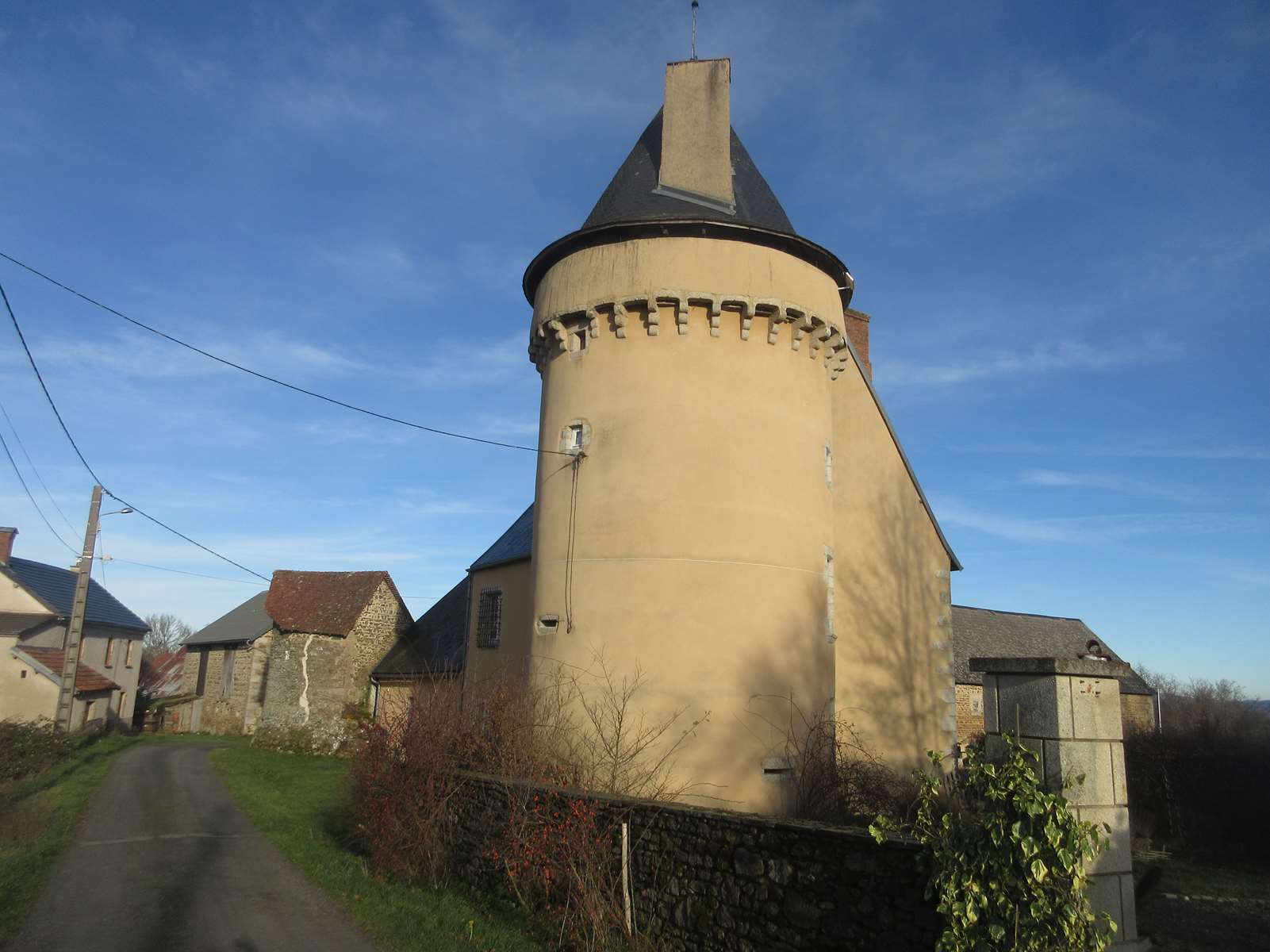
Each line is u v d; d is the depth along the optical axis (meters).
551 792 8.22
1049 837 4.42
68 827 13.44
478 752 10.10
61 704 22.81
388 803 10.09
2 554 36.47
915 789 12.07
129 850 11.86
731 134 14.23
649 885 7.22
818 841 5.92
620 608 11.18
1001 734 5.38
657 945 6.94
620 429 11.72
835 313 12.84
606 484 11.66
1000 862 4.58
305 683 27.39
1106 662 5.31
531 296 14.09
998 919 4.55
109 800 16.50
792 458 11.92
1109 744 5.17
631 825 7.54
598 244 12.27
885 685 14.34
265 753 26.30
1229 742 15.33
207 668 40.00
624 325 11.91
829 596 12.29
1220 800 14.77
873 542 14.80
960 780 5.96
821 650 11.80
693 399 11.61
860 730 14.02
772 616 11.27
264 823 13.94
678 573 11.13
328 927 8.15
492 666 19.25
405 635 29.25
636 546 11.30
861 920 5.49
